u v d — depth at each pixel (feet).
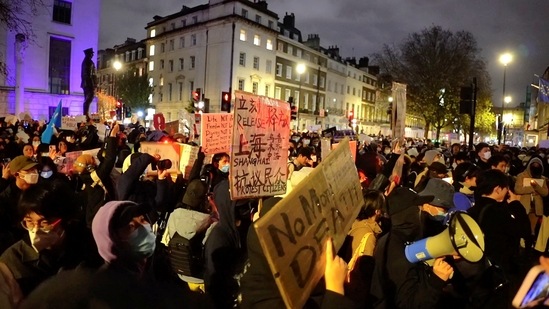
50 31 129.29
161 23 214.28
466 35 126.21
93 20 138.10
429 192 12.63
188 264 12.41
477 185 14.48
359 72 272.10
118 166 25.99
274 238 6.46
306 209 7.37
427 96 126.00
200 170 20.31
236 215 12.31
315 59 222.48
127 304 5.22
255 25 181.57
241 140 12.65
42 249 8.41
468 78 125.80
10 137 36.29
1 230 12.51
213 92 180.14
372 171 23.79
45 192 8.31
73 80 134.92
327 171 8.47
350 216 9.04
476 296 10.37
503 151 47.78
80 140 39.75
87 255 8.39
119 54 256.93
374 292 9.43
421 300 8.55
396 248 9.32
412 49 128.06
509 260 13.53
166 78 209.26
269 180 13.60
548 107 136.56
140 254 6.97
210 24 181.78
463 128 143.13
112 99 159.02
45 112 129.08
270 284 7.43
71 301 5.02
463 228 7.53
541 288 5.37
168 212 18.95
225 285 11.05
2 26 120.06
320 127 113.09
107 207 6.90
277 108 13.93
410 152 41.78
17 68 118.32
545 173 36.32
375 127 291.58
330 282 7.10
